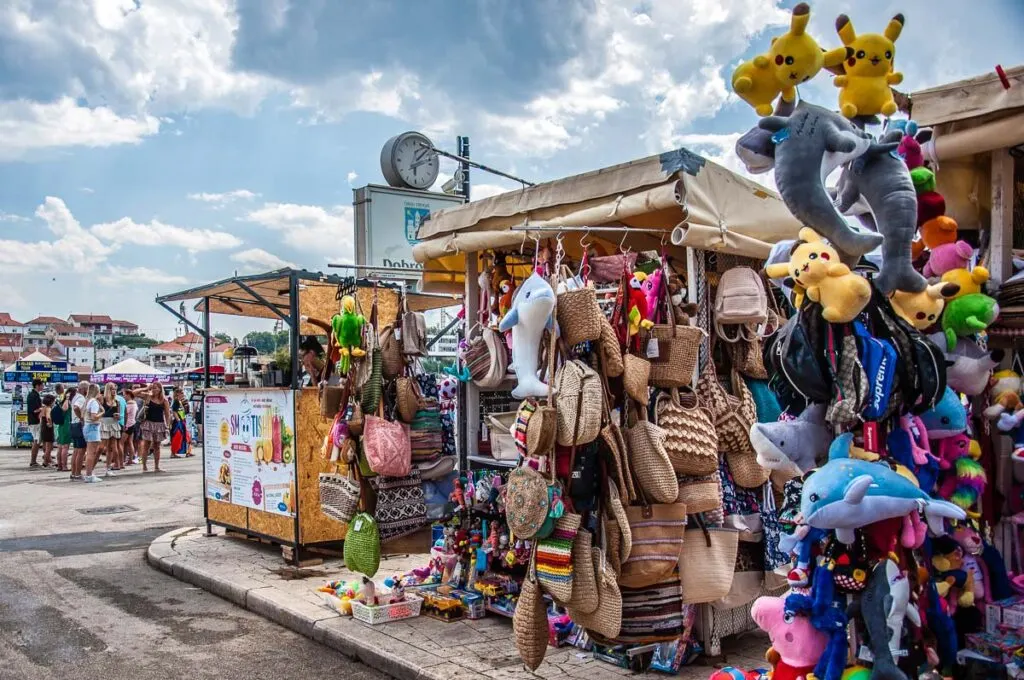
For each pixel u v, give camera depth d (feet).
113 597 22.65
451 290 22.09
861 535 10.28
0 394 161.99
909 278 10.25
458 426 20.07
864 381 9.77
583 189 16.33
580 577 13.67
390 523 19.08
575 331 14.43
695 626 15.57
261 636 19.04
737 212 15.72
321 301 27.89
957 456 11.56
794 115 10.21
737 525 15.07
